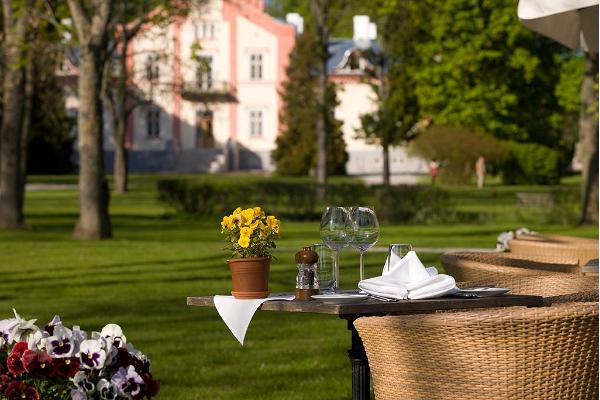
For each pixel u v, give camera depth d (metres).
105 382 4.42
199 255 19.89
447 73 55.25
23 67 25.42
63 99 53.47
